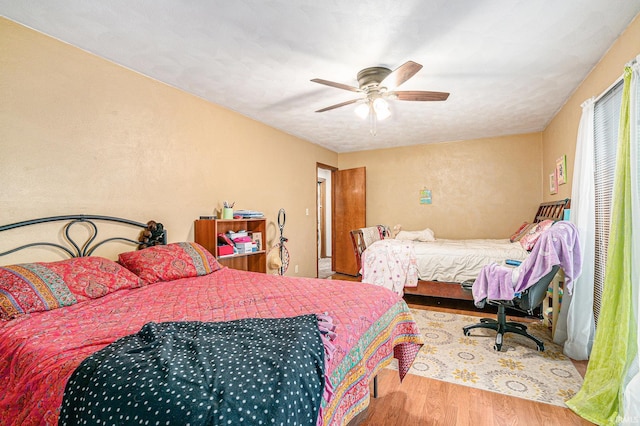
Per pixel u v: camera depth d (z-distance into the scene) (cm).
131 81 258
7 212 189
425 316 363
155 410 75
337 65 251
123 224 252
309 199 532
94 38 213
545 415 183
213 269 267
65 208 216
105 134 240
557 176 386
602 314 188
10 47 191
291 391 85
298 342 105
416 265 411
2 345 126
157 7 180
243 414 74
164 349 99
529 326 330
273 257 385
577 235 239
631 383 154
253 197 398
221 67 256
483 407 191
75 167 221
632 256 168
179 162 299
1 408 108
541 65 255
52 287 168
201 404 74
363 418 181
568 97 331
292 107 355
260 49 227
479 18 191
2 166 187
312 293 190
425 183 561
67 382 93
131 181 258
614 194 187
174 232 294
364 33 207
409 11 184
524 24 198
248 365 90
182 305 170
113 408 79
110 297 183
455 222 539
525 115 395
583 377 224
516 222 499
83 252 225
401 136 502
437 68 259
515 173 498
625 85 182
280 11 184
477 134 493
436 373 233
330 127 442
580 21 195
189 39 214
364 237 481
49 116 208
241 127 379
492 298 267
